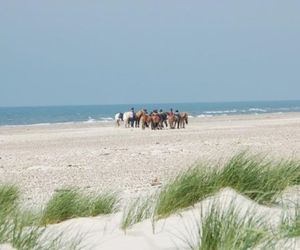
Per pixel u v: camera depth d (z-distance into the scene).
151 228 7.28
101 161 24.12
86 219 8.56
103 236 7.27
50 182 17.53
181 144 32.19
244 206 7.61
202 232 6.12
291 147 26.67
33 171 21.27
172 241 6.65
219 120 76.81
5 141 43.06
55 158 26.72
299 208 7.22
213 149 27.55
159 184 15.26
